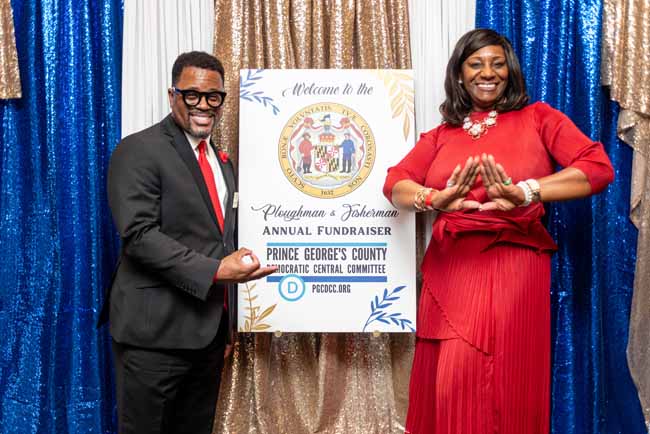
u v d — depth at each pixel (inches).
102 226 101.2
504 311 81.1
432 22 102.6
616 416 101.4
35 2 101.8
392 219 94.5
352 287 94.5
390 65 100.6
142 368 77.8
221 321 86.0
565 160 81.5
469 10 102.7
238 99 100.3
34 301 101.3
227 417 101.3
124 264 80.4
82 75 101.2
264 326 94.6
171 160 79.0
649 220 99.5
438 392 82.9
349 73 94.7
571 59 100.4
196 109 80.4
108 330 102.0
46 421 100.1
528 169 82.4
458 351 81.8
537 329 82.6
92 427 99.0
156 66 101.6
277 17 100.0
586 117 98.4
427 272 88.4
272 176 94.7
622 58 98.2
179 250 75.5
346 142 94.5
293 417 102.7
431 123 102.7
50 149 100.7
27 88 101.8
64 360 100.0
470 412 81.2
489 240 82.3
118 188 77.2
